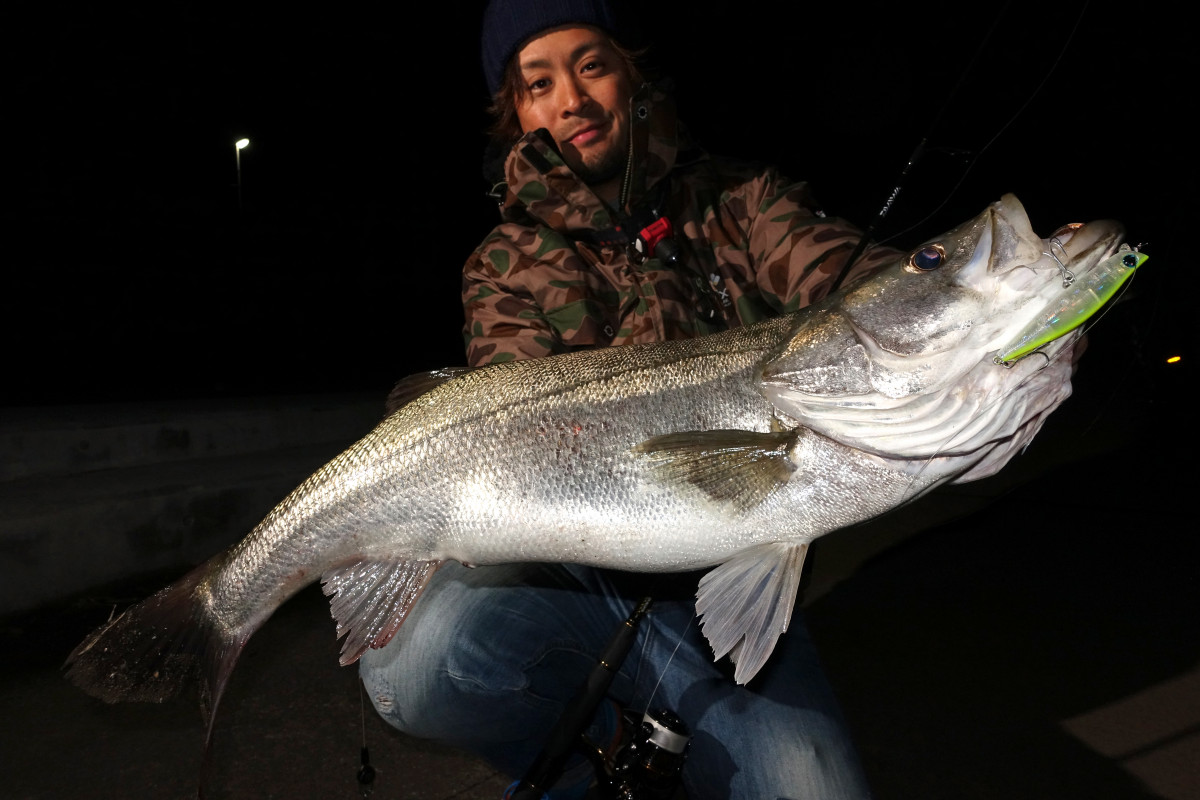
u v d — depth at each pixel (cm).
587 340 212
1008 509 532
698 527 171
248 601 193
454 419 184
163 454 551
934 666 332
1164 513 511
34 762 275
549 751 185
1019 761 264
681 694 193
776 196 220
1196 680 309
